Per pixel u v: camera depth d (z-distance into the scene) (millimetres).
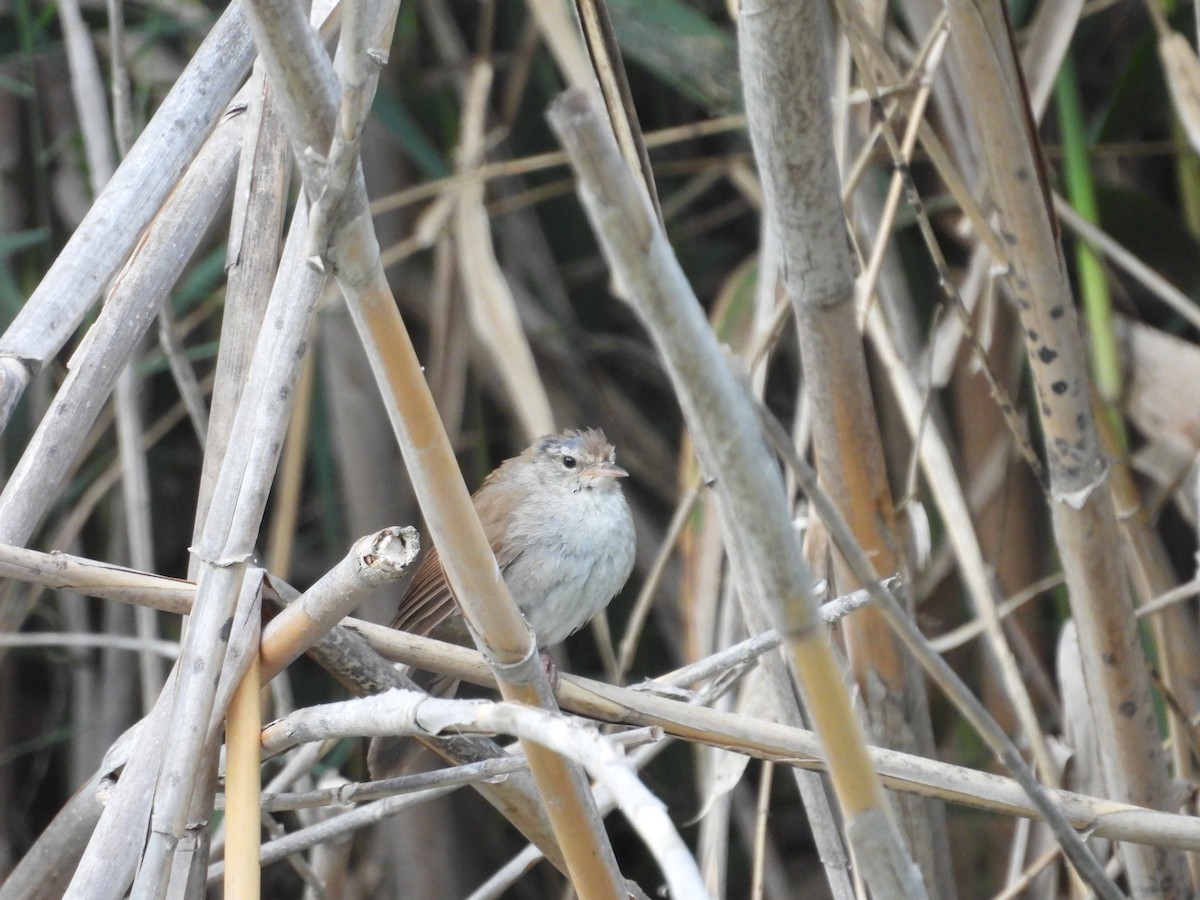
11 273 11500
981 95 5762
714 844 7363
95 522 11789
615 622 12117
